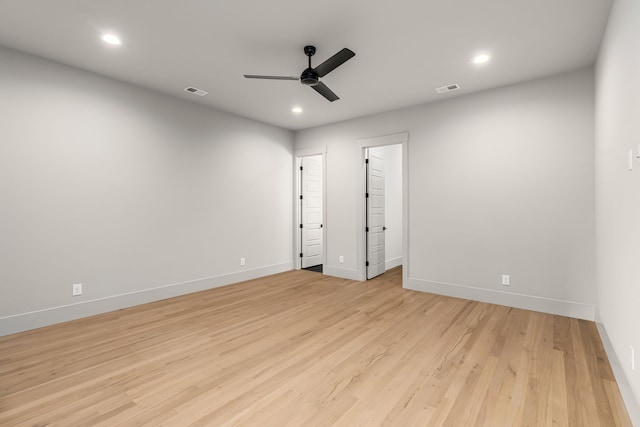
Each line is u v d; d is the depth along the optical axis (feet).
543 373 7.25
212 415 5.81
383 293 14.33
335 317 11.15
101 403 6.17
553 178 11.41
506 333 9.61
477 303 12.73
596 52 9.80
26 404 6.12
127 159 12.32
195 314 11.48
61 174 10.66
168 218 13.65
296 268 19.95
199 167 14.79
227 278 15.97
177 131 13.93
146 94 12.88
